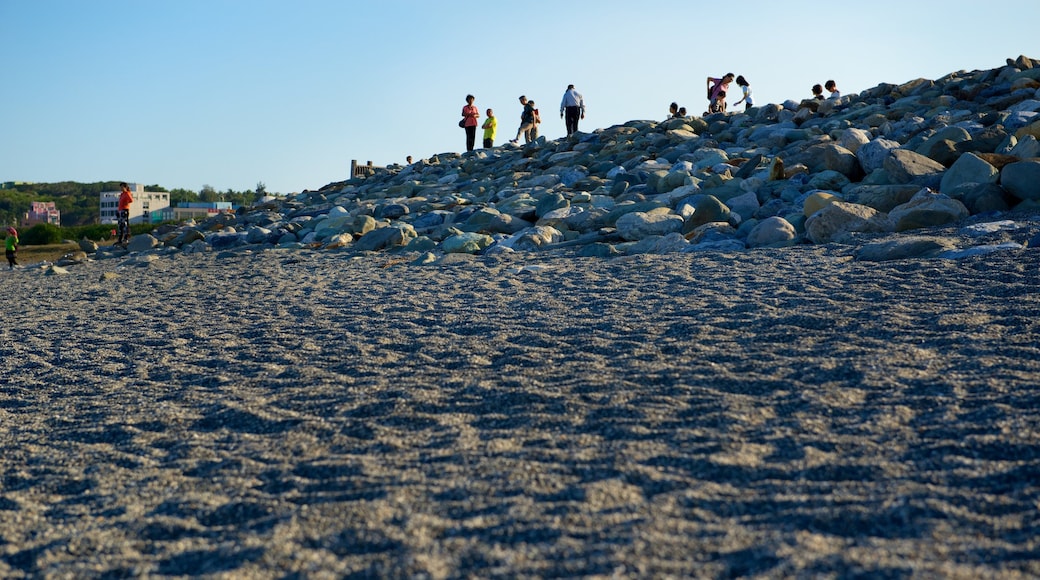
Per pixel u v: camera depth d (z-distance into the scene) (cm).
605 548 228
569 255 937
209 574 231
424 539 242
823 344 443
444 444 333
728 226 943
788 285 626
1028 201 846
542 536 239
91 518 284
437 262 970
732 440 314
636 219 992
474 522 252
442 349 506
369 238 1186
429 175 1962
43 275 1286
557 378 420
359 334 574
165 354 559
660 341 480
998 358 393
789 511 248
